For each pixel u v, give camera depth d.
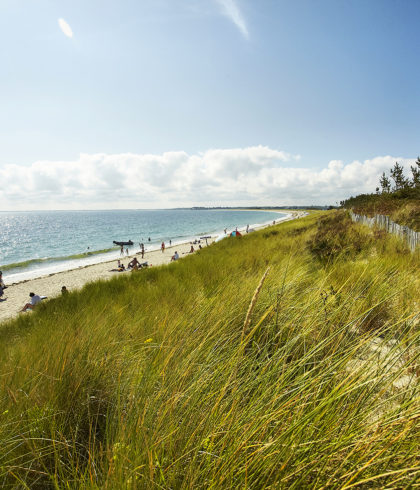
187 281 6.36
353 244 6.95
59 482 1.20
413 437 0.97
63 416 1.55
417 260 4.92
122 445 1.12
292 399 1.20
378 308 2.48
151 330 2.81
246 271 5.90
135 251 42.72
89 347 2.30
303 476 0.94
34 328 4.39
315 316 2.34
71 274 24.28
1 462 1.25
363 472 0.94
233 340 2.27
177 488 1.05
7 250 51.47
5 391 1.68
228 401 1.33
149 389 1.54
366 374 1.23
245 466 1.00
